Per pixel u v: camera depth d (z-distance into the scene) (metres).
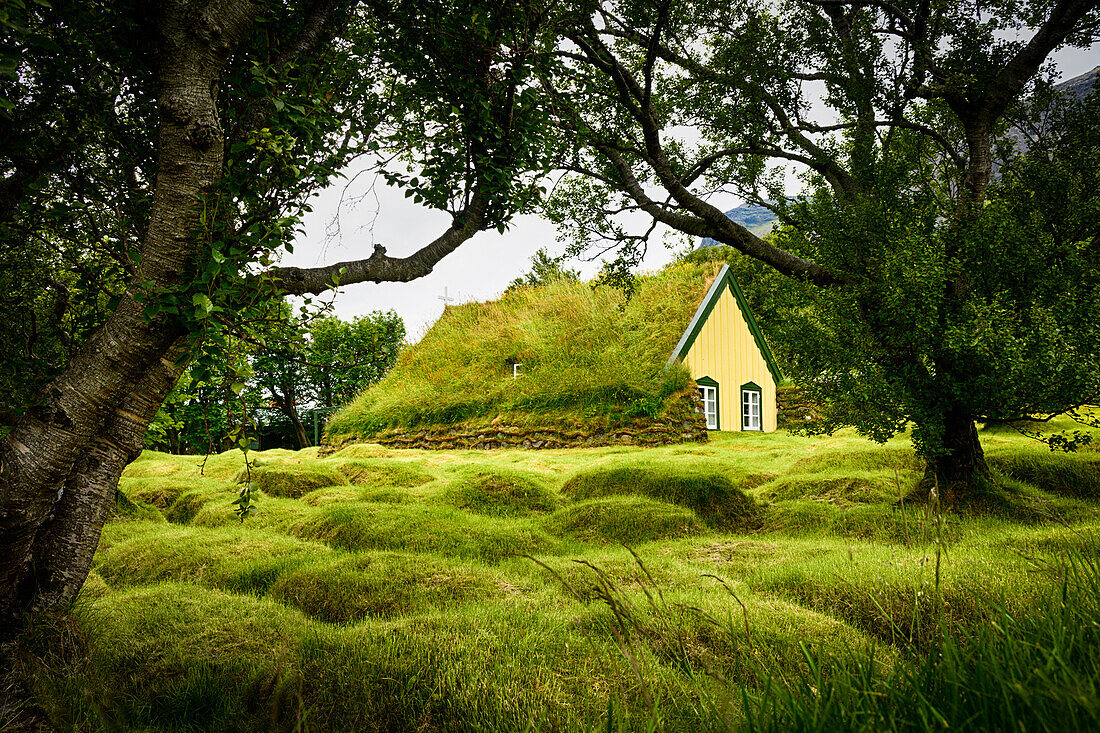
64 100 4.58
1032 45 9.11
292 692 3.90
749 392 23.58
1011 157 11.07
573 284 26.23
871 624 4.61
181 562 7.91
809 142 11.39
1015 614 2.24
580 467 13.40
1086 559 2.53
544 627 4.87
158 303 3.77
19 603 4.01
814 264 10.41
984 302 8.31
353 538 8.85
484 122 5.99
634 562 6.88
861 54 9.95
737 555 7.72
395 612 5.80
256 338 4.17
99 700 3.66
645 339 21.64
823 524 9.09
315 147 5.36
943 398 8.95
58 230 4.80
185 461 18.34
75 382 3.91
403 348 28.77
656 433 18.25
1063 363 7.83
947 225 9.98
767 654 3.58
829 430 9.61
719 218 10.12
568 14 8.48
